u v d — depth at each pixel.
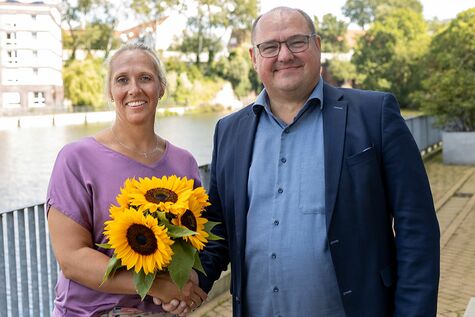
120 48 2.31
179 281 2.00
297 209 2.17
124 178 2.23
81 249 2.12
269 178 2.23
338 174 2.11
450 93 14.26
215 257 2.41
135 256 1.96
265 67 2.23
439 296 5.11
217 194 2.46
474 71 16.53
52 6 78.62
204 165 5.34
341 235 2.10
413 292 2.09
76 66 73.94
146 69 2.27
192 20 79.62
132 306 2.17
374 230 2.11
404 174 2.11
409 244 2.10
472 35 17.61
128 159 2.26
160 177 2.30
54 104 76.44
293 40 2.20
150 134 2.34
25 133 43.16
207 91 75.62
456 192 10.68
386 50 70.81
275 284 2.20
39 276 3.83
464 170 13.47
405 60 68.31
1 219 3.54
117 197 2.07
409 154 2.13
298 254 2.15
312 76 2.22
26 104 76.75
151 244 1.96
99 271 2.07
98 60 75.69
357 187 2.10
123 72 2.25
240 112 2.40
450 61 17.44
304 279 2.15
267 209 2.21
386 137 2.12
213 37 80.06
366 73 72.12
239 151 2.31
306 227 2.15
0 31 76.81
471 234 7.37
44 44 77.44
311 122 2.23
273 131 2.28
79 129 47.53
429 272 2.09
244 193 2.26
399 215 2.12
